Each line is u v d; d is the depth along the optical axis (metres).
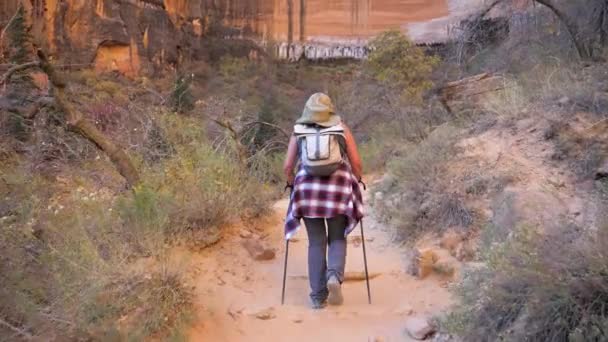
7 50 7.47
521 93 6.97
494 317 3.44
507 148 5.91
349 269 5.05
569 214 4.43
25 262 3.62
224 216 5.42
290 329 4.01
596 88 6.11
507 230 4.46
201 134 7.04
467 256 4.77
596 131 5.47
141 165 6.24
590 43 8.27
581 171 5.14
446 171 6.01
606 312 2.97
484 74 9.62
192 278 4.53
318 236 4.44
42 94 7.08
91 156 6.77
